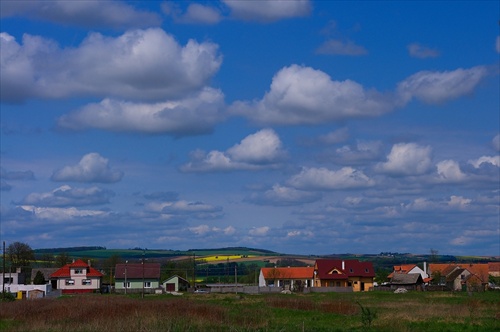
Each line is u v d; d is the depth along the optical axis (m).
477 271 131.38
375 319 44.88
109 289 116.75
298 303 61.25
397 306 60.66
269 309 56.41
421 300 75.25
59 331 32.50
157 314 40.44
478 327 40.00
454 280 130.50
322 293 104.62
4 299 76.56
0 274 115.69
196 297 84.38
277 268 138.88
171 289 121.25
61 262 154.75
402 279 128.62
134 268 121.31
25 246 138.75
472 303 62.97
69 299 71.75
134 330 31.73
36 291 95.75
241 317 43.75
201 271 191.25
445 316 47.84
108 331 31.50
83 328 32.84
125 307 46.31
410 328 38.72
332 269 129.38
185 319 38.97
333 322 44.31
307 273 135.38
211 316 41.91
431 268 148.12
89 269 116.56
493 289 115.44
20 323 38.25
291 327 39.34
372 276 131.38
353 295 93.88
